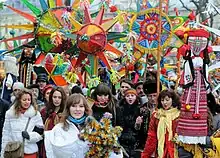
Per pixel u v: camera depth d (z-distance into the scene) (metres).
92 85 13.76
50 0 15.89
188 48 9.03
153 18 15.15
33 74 15.32
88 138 7.92
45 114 9.95
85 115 8.32
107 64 14.53
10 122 9.55
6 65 13.50
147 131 10.59
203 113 8.93
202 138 8.89
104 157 7.91
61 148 8.03
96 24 14.55
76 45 14.77
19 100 9.57
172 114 9.40
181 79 9.07
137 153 10.50
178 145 9.20
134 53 15.77
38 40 15.79
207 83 9.09
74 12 15.84
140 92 12.34
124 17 14.95
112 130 7.98
